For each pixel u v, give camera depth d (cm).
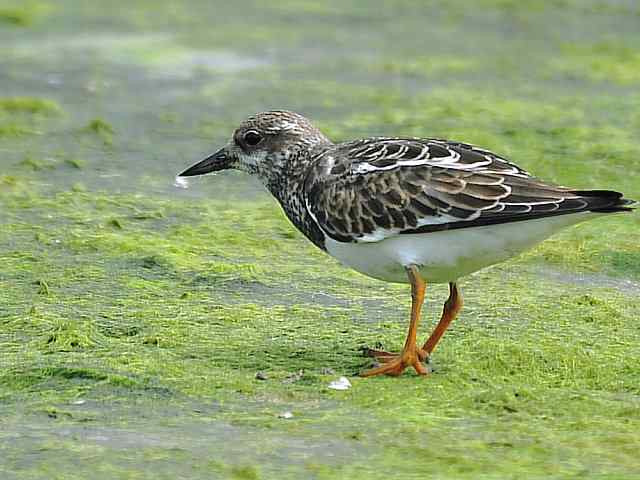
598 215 1134
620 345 1289
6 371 1193
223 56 2692
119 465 1007
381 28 2980
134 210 1778
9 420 1095
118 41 2794
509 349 1254
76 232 1666
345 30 2961
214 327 1333
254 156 1298
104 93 2402
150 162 2014
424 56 2722
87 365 1207
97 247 1602
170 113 2278
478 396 1143
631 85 2500
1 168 1953
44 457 1021
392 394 1155
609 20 3044
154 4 3186
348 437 1062
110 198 1825
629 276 1545
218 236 1672
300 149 1275
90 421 1094
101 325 1334
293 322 1354
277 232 1700
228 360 1238
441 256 1177
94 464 1008
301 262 1578
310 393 1158
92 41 2788
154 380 1180
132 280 1487
